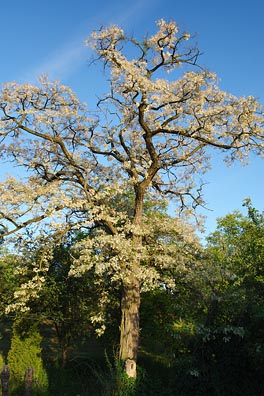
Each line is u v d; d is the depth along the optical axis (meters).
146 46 15.48
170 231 17.50
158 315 19.95
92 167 17.58
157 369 18.28
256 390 12.31
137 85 15.02
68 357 22.94
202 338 12.90
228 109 15.49
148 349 23.77
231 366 12.59
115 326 20.23
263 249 15.30
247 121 15.58
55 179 16.56
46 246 15.72
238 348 12.54
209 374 12.72
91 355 21.97
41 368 18.77
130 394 12.88
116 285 18.39
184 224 17.44
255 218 17.27
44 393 16.03
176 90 15.91
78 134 17.42
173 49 15.62
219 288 15.81
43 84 16.03
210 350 12.99
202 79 15.55
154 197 18.73
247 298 13.54
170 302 19.03
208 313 14.17
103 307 18.33
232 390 12.39
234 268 16.36
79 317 20.52
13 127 15.66
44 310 20.20
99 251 15.45
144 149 17.92
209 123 15.70
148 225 17.33
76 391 16.78
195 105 15.58
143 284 15.16
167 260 16.00
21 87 15.62
